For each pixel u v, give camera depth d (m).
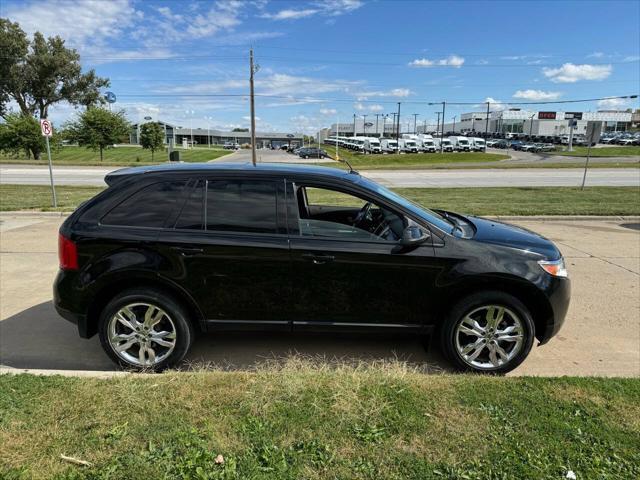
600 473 2.34
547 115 105.25
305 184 3.70
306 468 2.37
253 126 41.00
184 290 3.56
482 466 2.39
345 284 3.57
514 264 3.54
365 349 4.14
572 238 8.95
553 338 4.43
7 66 47.19
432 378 3.31
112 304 3.55
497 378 3.34
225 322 3.65
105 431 2.63
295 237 3.57
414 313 3.62
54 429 2.64
